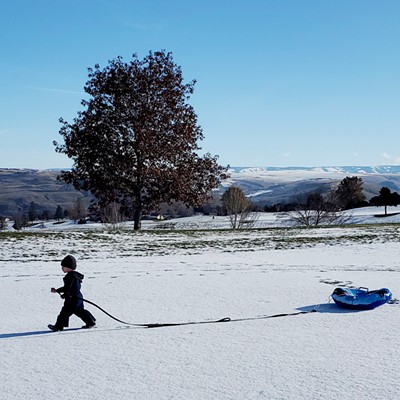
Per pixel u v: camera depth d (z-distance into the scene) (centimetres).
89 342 823
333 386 610
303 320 959
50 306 1127
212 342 813
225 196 5728
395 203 8006
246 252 2297
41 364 709
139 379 644
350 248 2409
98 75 3516
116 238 2833
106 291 1289
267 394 588
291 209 8581
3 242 2503
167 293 1254
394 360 709
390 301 1119
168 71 3538
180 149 3500
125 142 3428
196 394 591
